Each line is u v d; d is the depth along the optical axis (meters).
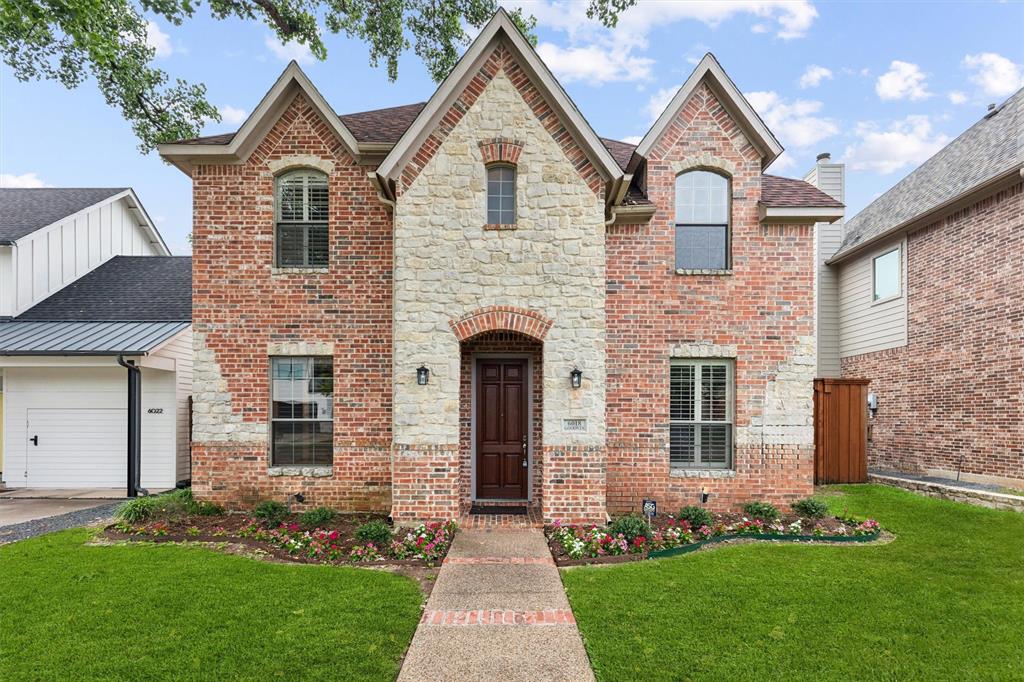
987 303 11.46
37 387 12.53
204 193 9.52
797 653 4.58
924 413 13.27
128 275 16.05
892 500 10.53
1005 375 11.02
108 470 12.50
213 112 16.12
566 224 8.46
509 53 8.52
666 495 9.36
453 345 8.34
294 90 9.55
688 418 9.59
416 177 8.43
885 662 4.46
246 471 9.37
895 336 14.36
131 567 6.46
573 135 8.52
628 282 9.48
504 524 8.42
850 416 12.63
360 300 9.52
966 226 12.03
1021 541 7.78
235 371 9.45
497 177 8.66
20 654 4.48
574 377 8.29
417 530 7.71
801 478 9.35
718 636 4.86
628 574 6.37
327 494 9.36
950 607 5.47
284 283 9.50
